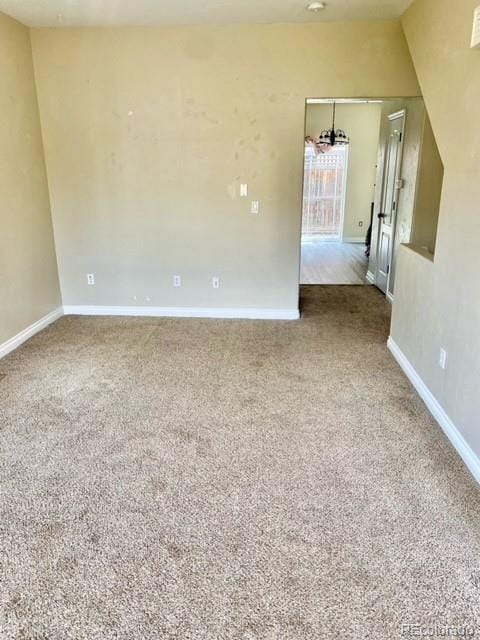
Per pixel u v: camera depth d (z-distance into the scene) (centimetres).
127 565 176
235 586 167
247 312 480
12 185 392
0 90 372
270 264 465
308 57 406
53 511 205
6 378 339
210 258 467
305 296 576
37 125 431
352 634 150
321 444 257
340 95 413
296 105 419
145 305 487
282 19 388
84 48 416
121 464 238
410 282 340
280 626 153
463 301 243
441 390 275
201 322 468
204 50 411
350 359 374
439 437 264
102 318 480
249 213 451
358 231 1026
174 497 214
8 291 388
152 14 374
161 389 321
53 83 427
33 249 429
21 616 156
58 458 243
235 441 259
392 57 400
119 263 475
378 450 251
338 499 213
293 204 446
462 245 245
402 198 509
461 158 247
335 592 165
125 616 156
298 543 187
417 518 201
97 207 459
